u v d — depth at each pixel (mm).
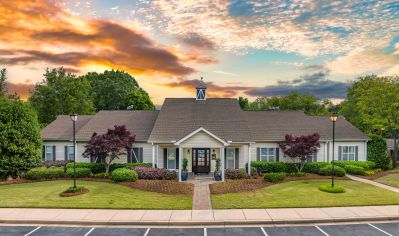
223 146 24859
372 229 14008
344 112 50312
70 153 31234
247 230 13938
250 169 26453
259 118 32781
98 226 14531
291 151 26234
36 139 26125
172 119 29531
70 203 17516
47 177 24578
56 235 13352
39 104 47938
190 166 27812
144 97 63812
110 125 31469
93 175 25062
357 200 18203
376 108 33594
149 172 24609
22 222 14883
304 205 17250
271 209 16641
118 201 18000
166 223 14695
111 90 69125
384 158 30047
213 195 19688
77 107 49750
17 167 24625
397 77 35750
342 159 30562
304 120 32875
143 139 28953
